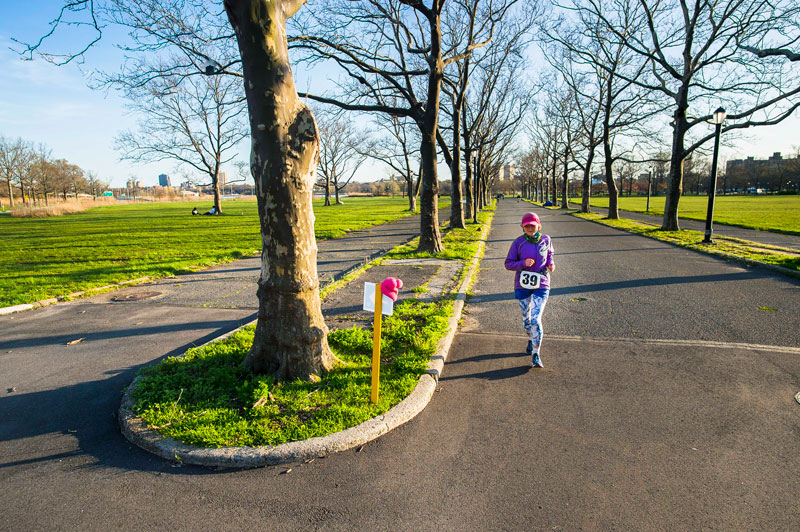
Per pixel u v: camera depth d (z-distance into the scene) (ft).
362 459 11.23
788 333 20.02
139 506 9.71
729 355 17.66
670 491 9.81
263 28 13.24
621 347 18.90
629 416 13.16
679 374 16.03
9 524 9.19
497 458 11.18
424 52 43.11
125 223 111.86
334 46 37.40
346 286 31.42
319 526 8.98
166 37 28.94
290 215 14.47
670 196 63.00
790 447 11.39
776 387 14.80
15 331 23.39
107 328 23.73
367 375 15.33
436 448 11.68
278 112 13.76
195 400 13.89
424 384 14.87
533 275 16.99
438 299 26.91
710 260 40.01
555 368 16.88
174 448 11.50
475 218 89.56
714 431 12.24
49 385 16.29
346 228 84.64
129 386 15.47
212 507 9.64
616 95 89.20
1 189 239.91
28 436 12.73
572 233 68.85
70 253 54.95
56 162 281.33
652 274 34.24
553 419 13.09
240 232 81.46
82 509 9.65
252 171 14.58
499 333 21.35
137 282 36.55
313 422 12.35
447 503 9.57
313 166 14.76
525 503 9.52
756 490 9.78
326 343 15.85
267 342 15.20
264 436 11.70
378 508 9.46
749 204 145.89
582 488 9.98
